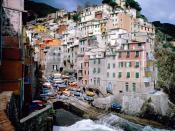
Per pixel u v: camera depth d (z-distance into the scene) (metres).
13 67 30.20
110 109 61.72
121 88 66.06
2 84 29.36
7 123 9.86
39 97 62.12
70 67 100.75
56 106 64.50
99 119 52.69
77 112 58.06
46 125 36.53
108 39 98.69
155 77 65.31
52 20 175.38
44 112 35.78
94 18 127.25
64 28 142.88
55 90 78.88
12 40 30.41
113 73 68.50
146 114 55.94
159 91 63.44
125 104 60.31
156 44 96.00
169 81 62.97
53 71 106.44
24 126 27.48
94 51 79.88
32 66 52.38
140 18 137.50
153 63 64.94
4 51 29.75
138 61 63.06
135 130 46.94
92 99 67.81
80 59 84.69
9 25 30.50
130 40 80.88
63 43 119.75
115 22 107.94
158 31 141.75
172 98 62.38
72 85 85.81
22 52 32.91
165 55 67.81
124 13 107.12
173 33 160.00
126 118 54.72
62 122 50.00
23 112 33.59
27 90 41.56
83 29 122.31
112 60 68.94
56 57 107.12
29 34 109.31
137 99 59.09
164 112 55.75
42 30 154.25
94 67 75.69
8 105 12.59
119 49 67.81
